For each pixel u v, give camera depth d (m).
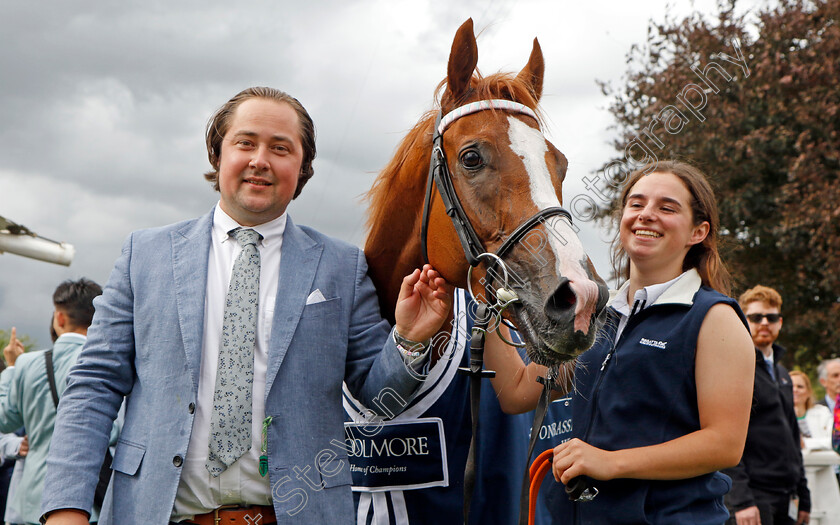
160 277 1.90
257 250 1.95
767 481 3.48
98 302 1.96
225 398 1.81
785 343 9.96
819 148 7.52
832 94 7.29
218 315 1.88
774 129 7.53
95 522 3.14
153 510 1.75
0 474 4.59
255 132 1.92
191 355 1.80
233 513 1.80
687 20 6.44
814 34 7.41
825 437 4.95
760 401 3.52
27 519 3.56
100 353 1.90
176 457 1.76
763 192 8.52
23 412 3.62
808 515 3.87
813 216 7.89
